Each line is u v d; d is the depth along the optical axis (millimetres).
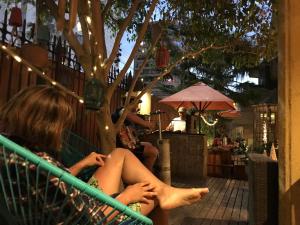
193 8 4609
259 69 17125
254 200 2971
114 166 2271
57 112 1509
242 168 8797
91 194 1372
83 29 3230
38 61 3639
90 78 2984
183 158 7547
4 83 3660
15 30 4039
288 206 2512
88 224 1412
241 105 17484
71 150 2990
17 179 1273
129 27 5277
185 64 15938
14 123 1470
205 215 4395
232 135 19953
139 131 5898
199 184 6836
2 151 1256
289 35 2572
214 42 4762
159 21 4656
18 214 1322
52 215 1342
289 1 2584
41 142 1482
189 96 7383
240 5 4461
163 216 2342
